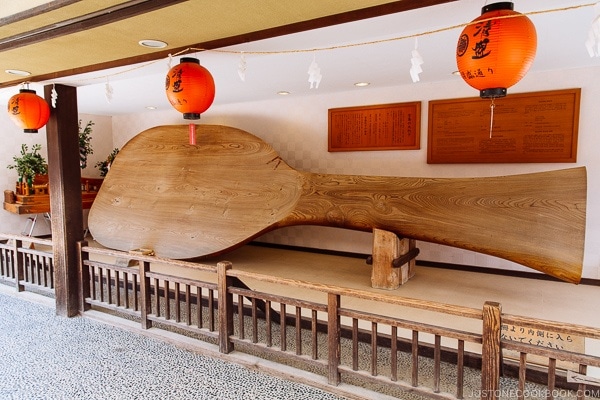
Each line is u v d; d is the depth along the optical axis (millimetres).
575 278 3287
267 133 6020
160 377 2570
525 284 4156
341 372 2342
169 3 1959
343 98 5332
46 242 3746
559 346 2631
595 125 3979
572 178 3451
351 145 5301
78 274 3652
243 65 2734
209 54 2973
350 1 1960
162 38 2510
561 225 3391
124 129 7523
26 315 3666
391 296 2113
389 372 2607
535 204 3529
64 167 3586
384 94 5031
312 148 5645
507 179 3732
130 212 5516
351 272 4691
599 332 1649
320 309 2348
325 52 3273
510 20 1701
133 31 2365
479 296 3760
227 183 5125
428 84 4758
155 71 3422
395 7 2125
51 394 2391
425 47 3141
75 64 3100
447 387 2420
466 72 1846
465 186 3871
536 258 3422
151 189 5566
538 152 4227
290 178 4773
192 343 2947
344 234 5551
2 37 2615
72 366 2719
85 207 6801
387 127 5043
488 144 4469
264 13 2104
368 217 4180
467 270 4742
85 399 2338
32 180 6270
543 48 3268
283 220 4590
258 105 6059
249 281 4383
